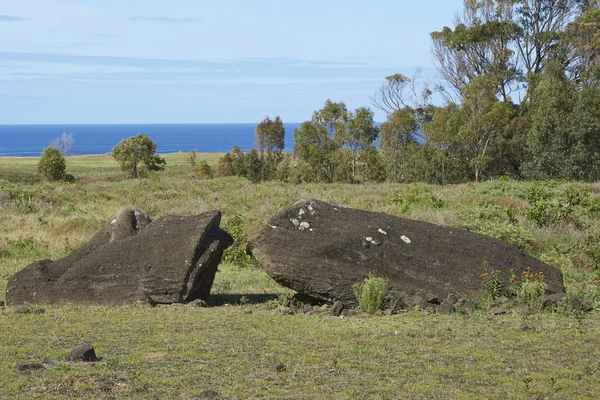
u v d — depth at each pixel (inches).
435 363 279.3
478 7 2481.5
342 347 303.1
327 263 413.4
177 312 391.2
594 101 1706.4
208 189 1293.1
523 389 246.8
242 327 345.1
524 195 980.6
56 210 925.2
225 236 449.7
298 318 374.0
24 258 632.4
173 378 253.9
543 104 1777.8
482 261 428.1
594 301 419.8
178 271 422.9
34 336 319.9
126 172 2844.5
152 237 441.1
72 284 425.1
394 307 403.5
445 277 416.8
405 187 1332.4
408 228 441.7
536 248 631.8
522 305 394.9
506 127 2119.8
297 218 431.8
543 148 1724.9
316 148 2591.0
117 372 260.8
